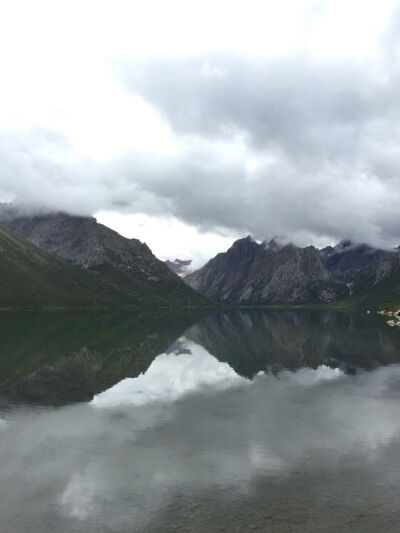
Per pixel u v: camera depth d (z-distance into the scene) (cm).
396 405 4012
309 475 2325
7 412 3669
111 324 16338
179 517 1853
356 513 1877
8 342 8881
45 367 5944
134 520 1831
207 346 9019
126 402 4081
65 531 1745
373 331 12825
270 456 2634
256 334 12112
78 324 15938
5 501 2022
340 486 2169
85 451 2712
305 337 11038
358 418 3541
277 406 3962
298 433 3116
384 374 5669
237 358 7169
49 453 2675
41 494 2095
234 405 3984
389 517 1839
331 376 5522
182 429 3209
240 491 2119
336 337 10931
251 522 1800
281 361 6831
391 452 2712
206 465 2475
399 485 2184
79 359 6750
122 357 7125
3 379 5094
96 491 2127
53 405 3934
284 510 1908
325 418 3534
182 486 2181
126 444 2856
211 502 1994
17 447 2786
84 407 3872
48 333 11388
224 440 2945
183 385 4941
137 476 2319
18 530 1755
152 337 10956
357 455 2650
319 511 1894
